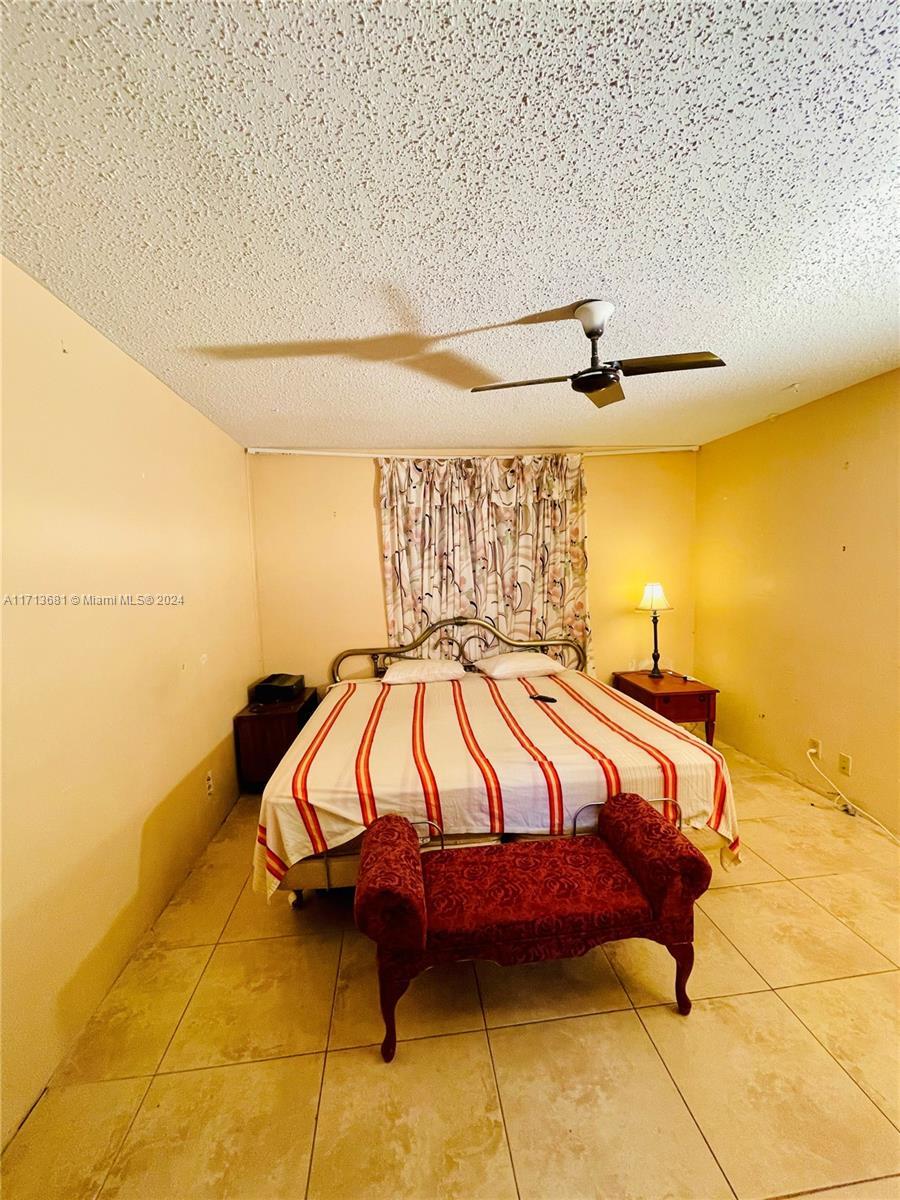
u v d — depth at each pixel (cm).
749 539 321
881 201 121
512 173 108
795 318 179
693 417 296
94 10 75
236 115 92
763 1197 104
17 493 132
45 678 139
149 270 139
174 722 217
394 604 355
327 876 181
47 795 137
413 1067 133
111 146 98
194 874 223
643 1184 107
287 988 161
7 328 132
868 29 82
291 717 293
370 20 78
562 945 140
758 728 318
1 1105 117
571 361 210
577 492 360
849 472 249
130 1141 117
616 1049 137
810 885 201
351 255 136
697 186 114
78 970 147
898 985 156
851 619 252
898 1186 106
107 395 176
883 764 238
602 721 237
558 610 365
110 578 173
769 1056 134
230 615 295
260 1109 124
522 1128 118
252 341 182
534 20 79
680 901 142
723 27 81
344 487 351
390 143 100
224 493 292
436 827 177
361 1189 108
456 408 263
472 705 270
